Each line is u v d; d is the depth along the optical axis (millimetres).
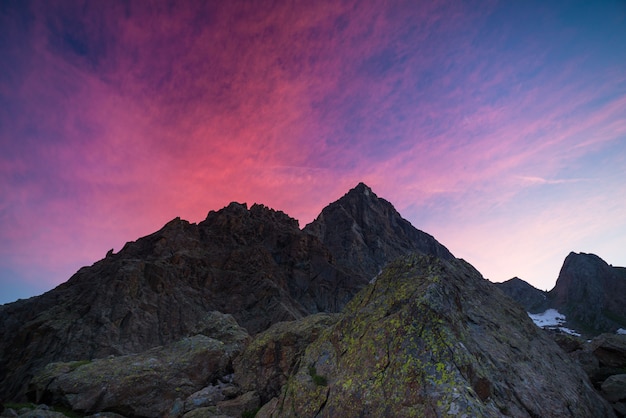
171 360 24125
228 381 23438
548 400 14219
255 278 105500
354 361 14766
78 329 71875
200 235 123938
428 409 11016
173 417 20172
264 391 20922
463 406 10523
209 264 109500
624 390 18734
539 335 20500
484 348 15383
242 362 23484
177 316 82500
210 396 21156
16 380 62312
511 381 14203
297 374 16656
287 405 15641
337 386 14234
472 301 19656
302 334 22812
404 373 12438
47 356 66000
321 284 114562
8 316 83875
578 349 26172
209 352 24969
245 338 28875
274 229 138750
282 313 86750
